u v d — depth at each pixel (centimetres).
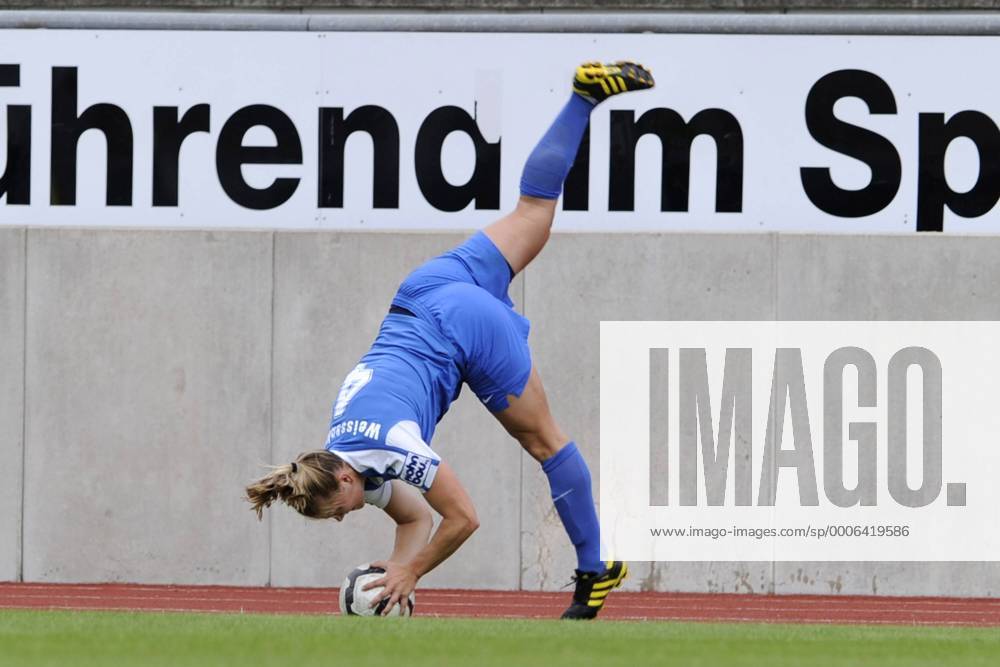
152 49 3012
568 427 2923
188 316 2992
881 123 2930
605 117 2950
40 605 2645
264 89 2997
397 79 2980
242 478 2975
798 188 2938
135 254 3002
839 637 1482
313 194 2994
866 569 2909
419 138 2977
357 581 1778
